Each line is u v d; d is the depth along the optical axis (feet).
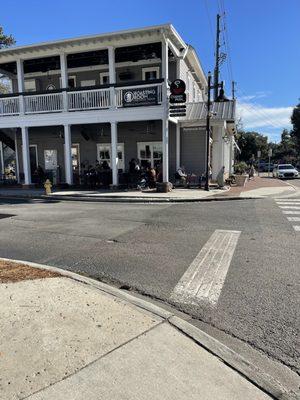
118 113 55.42
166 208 41.11
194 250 22.88
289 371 10.48
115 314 13.16
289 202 46.26
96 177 60.90
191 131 64.85
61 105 58.44
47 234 27.91
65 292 15.25
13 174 84.28
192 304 14.98
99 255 22.03
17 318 12.75
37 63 65.51
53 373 9.68
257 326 13.09
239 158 240.32
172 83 53.11
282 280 17.47
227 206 42.65
